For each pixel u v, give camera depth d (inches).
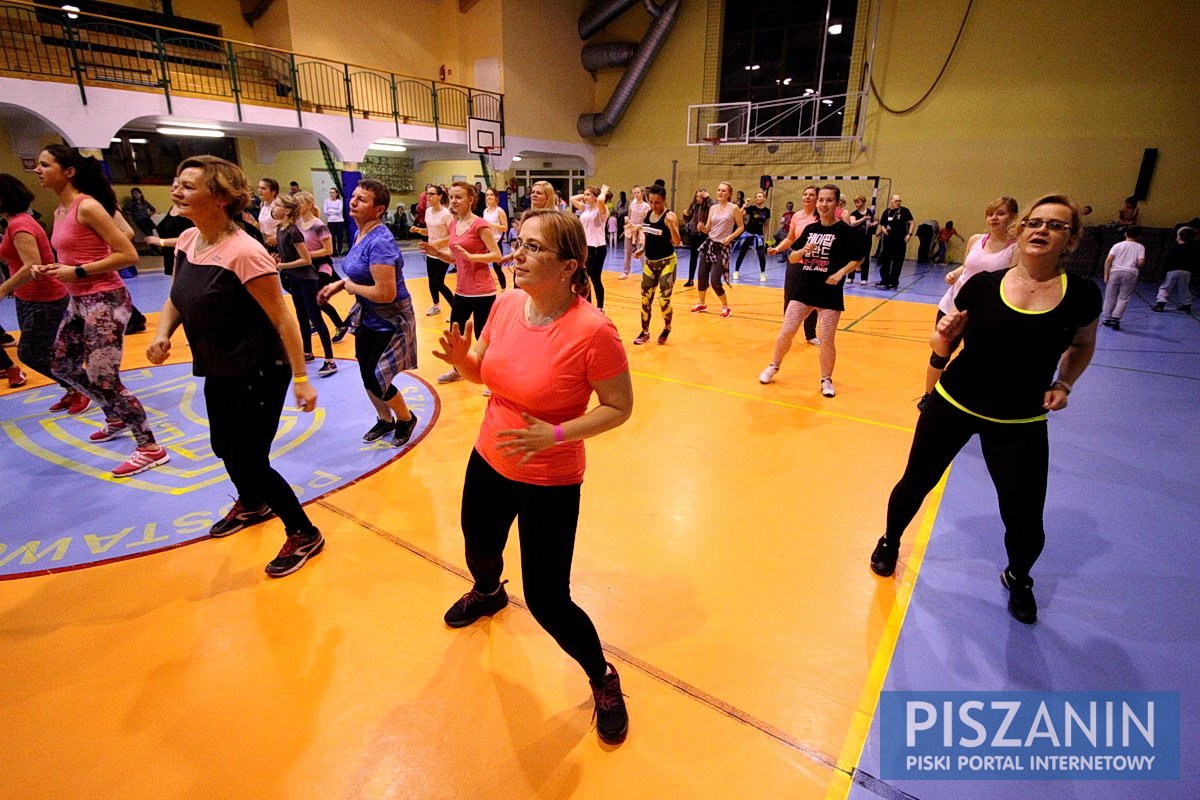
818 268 195.2
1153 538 122.3
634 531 125.3
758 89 692.1
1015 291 86.6
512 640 94.3
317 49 591.2
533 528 70.6
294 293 216.4
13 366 209.6
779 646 93.7
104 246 139.2
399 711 81.4
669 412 191.0
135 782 71.4
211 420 101.8
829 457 159.9
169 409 187.9
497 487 74.8
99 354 138.6
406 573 110.0
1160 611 101.0
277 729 78.4
